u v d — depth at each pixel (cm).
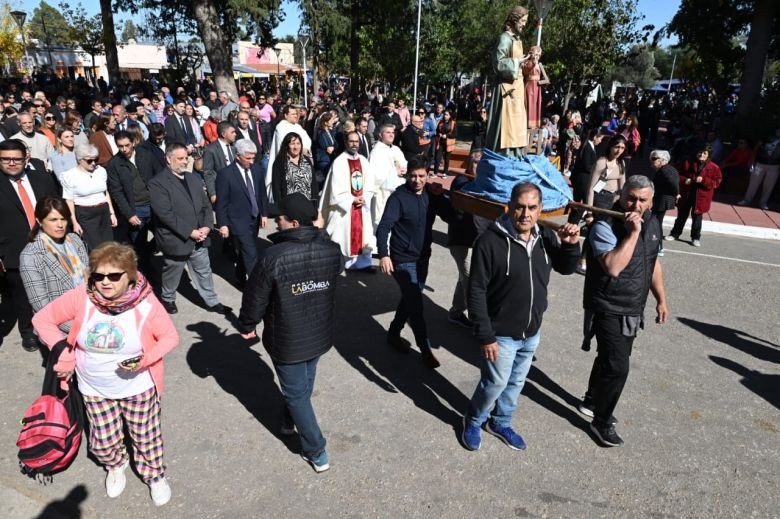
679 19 1930
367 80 3162
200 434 406
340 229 717
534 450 404
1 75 3591
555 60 2562
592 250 377
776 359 560
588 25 2492
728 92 3119
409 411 446
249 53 5050
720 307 691
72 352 307
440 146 1498
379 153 724
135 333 299
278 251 331
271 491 354
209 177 761
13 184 487
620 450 408
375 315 624
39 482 350
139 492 347
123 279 289
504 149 474
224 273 743
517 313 354
